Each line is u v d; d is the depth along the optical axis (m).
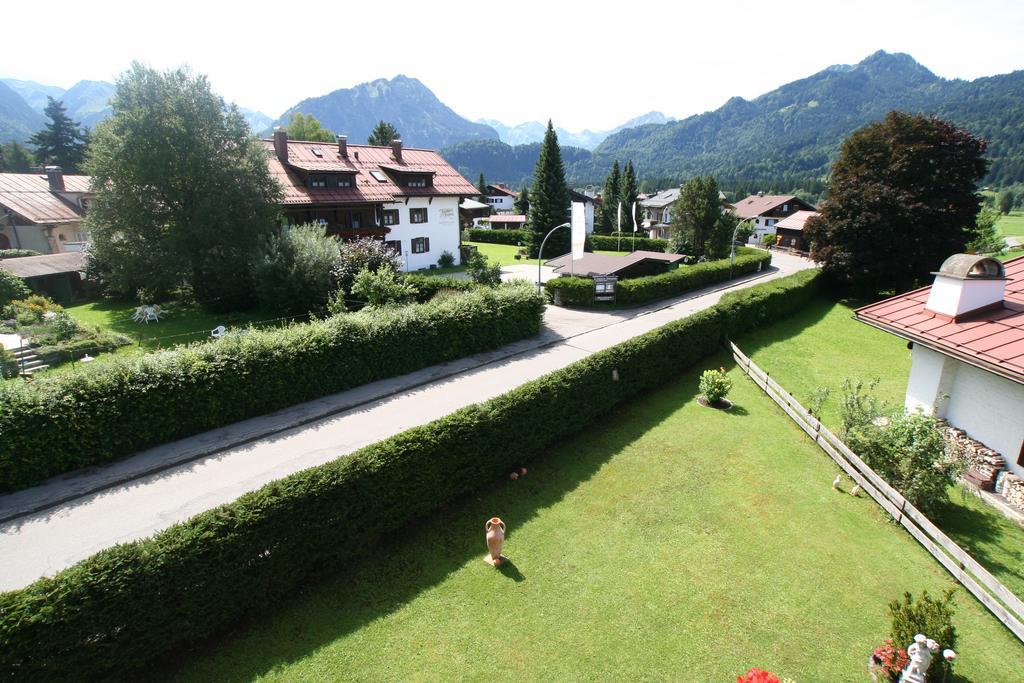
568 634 8.80
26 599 6.63
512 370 21.25
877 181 34.81
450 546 10.80
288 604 9.13
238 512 8.55
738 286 40.00
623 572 10.23
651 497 12.71
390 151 48.34
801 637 8.82
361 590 9.53
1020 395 11.80
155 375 14.20
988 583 9.25
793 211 89.62
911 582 10.05
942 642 7.66
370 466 10.19
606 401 16.66
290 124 81.06
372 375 19.67
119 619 7.22
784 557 10.70
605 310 32.00
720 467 14.15
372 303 27.48
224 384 15.48
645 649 8.55
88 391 13.05
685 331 21.31
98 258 31.77
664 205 97.06
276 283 29.77
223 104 32.34
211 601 8.14
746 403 18.59
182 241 30.44
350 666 8.04
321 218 40.25
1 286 27.34
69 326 24.16
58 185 43.62
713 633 8.88
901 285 35.50
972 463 12.77
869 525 11.73
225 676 7.72
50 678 6.72
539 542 11.00
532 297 25.81
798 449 15.21
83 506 11.60
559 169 56.00
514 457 13.30
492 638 8.66
